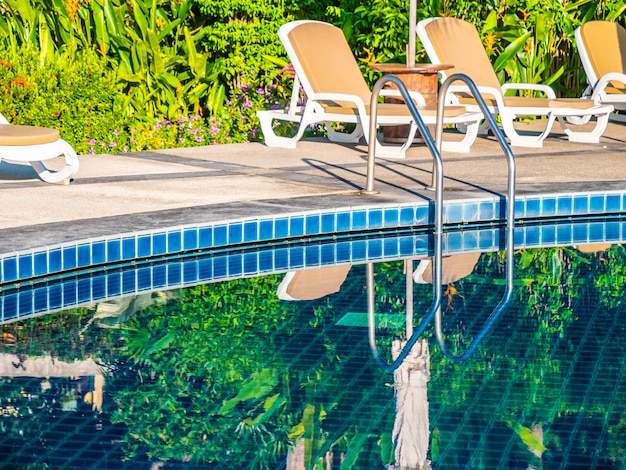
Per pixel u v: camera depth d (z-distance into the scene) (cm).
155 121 1309
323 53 1116
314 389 451
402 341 530
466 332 548
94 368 481
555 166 1005
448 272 689
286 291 639
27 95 1160
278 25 1388
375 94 815
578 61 1559
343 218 782
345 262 718
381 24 1384
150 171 962
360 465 366
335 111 1082
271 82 1443
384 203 797
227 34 1372
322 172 966
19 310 586
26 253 627
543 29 1455
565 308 598
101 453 376
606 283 658
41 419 411
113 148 1210
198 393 446
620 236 807
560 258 732
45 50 1284
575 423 407
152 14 1336
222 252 736
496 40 1474
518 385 457
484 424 407
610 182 898
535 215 843
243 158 1066
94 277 664
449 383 460
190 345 521
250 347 518
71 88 1191
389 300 617
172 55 1362
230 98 1435
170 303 608
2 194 819
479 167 1000
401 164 1023
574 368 483
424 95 1147
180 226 711
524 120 1480
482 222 832
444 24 1207
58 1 1298
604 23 1348
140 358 498
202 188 866
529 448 379
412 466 363
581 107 1157
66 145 861
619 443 387
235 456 375
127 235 684
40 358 496
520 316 580
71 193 830
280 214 755
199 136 1273
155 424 407
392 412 421
